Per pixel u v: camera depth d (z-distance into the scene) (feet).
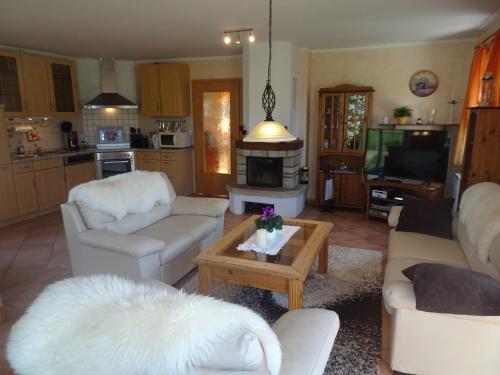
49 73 18.11
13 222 16.10
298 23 12.73
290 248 8.73
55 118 19.67
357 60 17.29
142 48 17.31
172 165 19.86
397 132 15.25
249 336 3.23
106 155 20.04
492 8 10.97
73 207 9.41
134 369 3.07
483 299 5.53
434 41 15.89
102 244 8.74
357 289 9.65
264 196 16.67
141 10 11.00
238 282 7.97
